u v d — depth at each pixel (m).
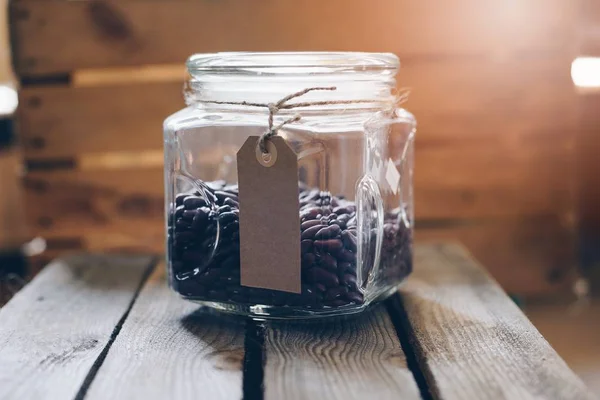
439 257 0.77
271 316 0.60
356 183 0.58
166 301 0.66
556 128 0.89
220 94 0.60
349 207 0.59
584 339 0.95
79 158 0.91
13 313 0.63
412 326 0.59
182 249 0.61
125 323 0.61
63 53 0.88
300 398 0.49
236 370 0.53
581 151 1.04
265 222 0.57
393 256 0.63
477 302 0.64
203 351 0.56
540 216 0.91
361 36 0.87
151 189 0.91
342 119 0.58
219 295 0.60
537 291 0.93
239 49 0.87
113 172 0.91
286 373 0.52
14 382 0.51
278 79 0.58
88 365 0.54
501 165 0.90
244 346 0.56
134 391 0.50
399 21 0.86
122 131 0.89
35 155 0.90
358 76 0.59
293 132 0.57
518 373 0.52
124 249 0.92
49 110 0.89
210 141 0.62
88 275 0.73
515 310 0.62
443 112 0.88
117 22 0.87
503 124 0.89
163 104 0.89
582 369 0.89
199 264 0.60
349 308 0.59
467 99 0.88
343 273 0.58
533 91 0.88
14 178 1.09
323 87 0.56
